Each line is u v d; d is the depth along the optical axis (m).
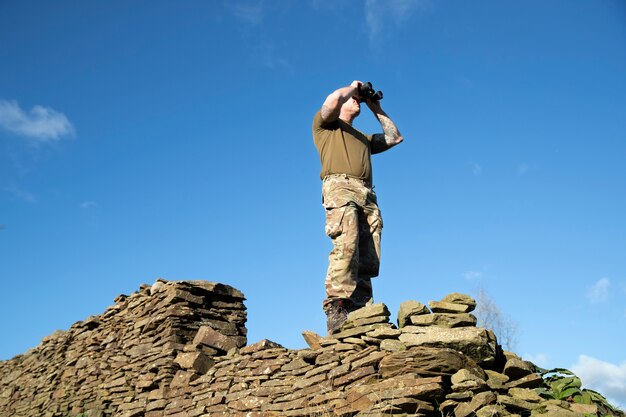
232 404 7.75
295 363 7.47
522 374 6.56
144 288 11.00
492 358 6.57
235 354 8.48
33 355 13.20
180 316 9.80
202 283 10.24
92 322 11.81
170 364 9.22
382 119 8.82
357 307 7.85
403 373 6.31
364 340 6.95
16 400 12.65
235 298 10.59
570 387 6.54
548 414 5.89
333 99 8.02
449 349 6.40
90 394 10.61
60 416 10.95
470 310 6.95
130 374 9.96
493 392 6.18
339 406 6.55
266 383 7.61
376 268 8.08
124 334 10.88
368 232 8.10
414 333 6.64
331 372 6.90
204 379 8.46
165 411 8.68
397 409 6.09
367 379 6.51
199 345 9.20
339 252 7.70
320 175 8.33
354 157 8.20
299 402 7.00
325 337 7.50
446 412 6.07
